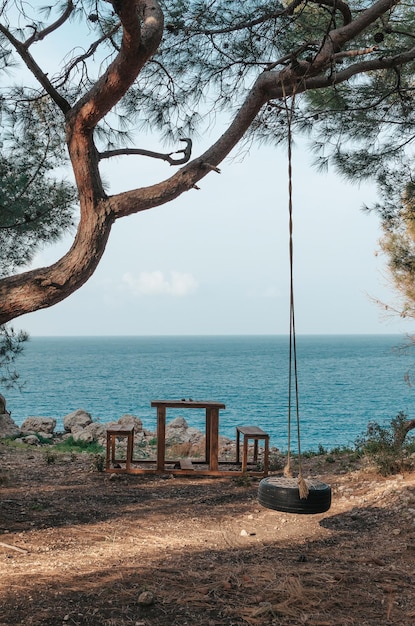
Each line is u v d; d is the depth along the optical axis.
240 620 4.27
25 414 41.34
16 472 9.94
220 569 5.34
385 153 9.05
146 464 10.68
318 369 109.69
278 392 63.62
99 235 5.84
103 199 5.90
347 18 6.22
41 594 4.64
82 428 18.89
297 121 8.43
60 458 11.67
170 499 8.36
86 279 5.87
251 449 14.83
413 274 11.77
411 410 45.75
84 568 5.32
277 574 5.19
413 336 13.08
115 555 5.77
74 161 5.91
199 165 6.09
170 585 4.91
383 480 8.73
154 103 7.71
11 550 5.80
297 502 5.07
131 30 4.97
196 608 4.45
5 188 9.06
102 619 4.22
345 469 9.85
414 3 7.70
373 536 6.43
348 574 5.18
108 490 8.78
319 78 6.35
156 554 5.83
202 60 7.42
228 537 6.53
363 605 4.55
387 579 5.08
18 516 7.04
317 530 6.78
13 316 5.84
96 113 5.72
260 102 6.26
